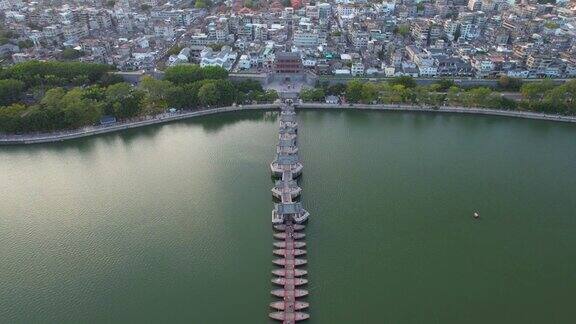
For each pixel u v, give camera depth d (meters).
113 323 188.12
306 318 189.88
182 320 189.50
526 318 194.75
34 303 198.62
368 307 197.62
